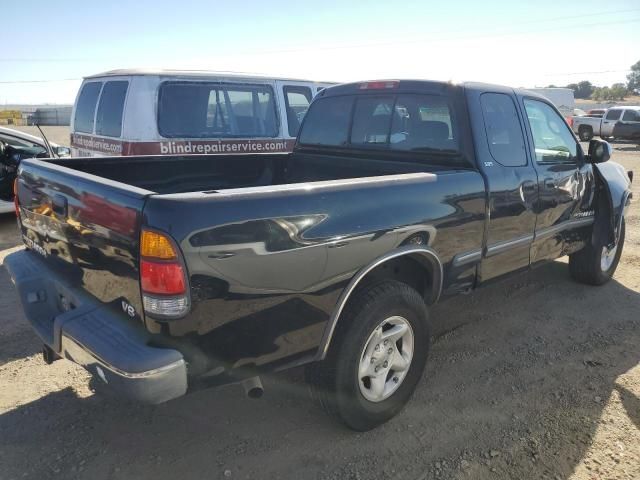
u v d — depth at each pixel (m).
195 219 2.14
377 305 2.82
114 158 3.72
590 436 2.99
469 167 3.49
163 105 6.50
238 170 4.50
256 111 7.36
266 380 3.54
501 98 3.79
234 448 2.89
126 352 2.19
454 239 3.27
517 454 2.85
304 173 4.70
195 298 2.17
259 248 2.32
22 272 3.10
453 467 2.75
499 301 4.96
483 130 3.55
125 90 6.45
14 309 4.72
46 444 2.91
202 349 2.27
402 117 3.91
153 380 2.15
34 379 3.55
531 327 4.41
